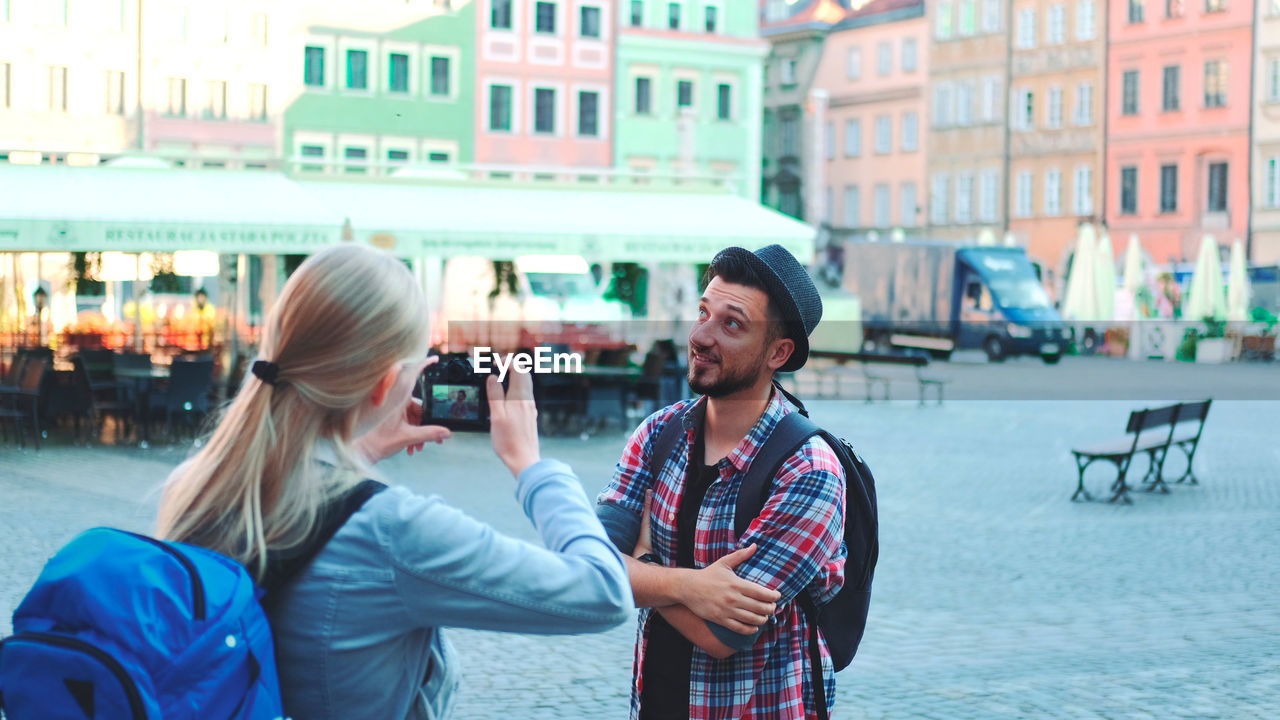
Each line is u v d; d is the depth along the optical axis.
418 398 1.95
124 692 1.52
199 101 43.56
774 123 69.38
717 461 2.40
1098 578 8.87
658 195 23.36
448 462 14.81
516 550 1.79
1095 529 10.95
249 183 19.09
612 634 7.19
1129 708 5.74
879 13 65.62
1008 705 5.77
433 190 21.09
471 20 47.97
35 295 22.45
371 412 1.86
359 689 1.76
